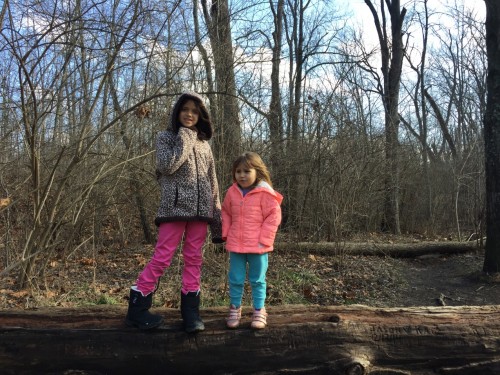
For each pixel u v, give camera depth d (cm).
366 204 926
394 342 294
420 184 1257
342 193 771
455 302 549
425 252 792
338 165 757
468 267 695
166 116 636
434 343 294
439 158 1361
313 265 689
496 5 570
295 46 1330
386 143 944
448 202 1206
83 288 523
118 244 811
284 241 780
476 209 899
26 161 534
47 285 520
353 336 292
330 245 762
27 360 281
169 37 596
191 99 296
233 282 298
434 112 2005
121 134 617
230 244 296
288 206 823
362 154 818
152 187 708
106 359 283
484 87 1545
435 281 645
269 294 534
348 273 658
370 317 307
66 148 489
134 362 285
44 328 290
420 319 305
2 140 482
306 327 293
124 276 606
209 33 641
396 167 1044
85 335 286
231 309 297
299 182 816
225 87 647
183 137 281
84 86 505
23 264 482
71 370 283
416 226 1252
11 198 495
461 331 297
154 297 483
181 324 297
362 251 788
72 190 530
